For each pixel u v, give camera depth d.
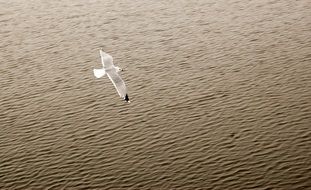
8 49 55.94
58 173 33.66
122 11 66.31
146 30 58.44
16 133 38.66
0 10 70.56
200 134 36.59
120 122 39.06
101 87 44.91
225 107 39.91
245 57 48.88
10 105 43.00
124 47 53.91
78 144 36.66
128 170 33.38
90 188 32.03
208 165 33.16
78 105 42.16
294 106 39.25
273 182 31.25
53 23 63.59
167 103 41.22
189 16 62.28
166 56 50.50
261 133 36.16
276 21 58.28
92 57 51.97
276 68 45.94
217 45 52.38
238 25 57.91
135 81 45.53
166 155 34.53
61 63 50.97
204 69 46.91
